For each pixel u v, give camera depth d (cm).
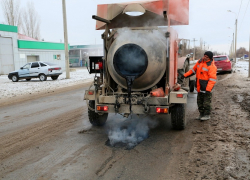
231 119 643
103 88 548
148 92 553
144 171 372
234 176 346
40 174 370
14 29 2967
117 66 510
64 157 431
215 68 618
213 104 841
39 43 3362
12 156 439
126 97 510
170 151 446
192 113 729
